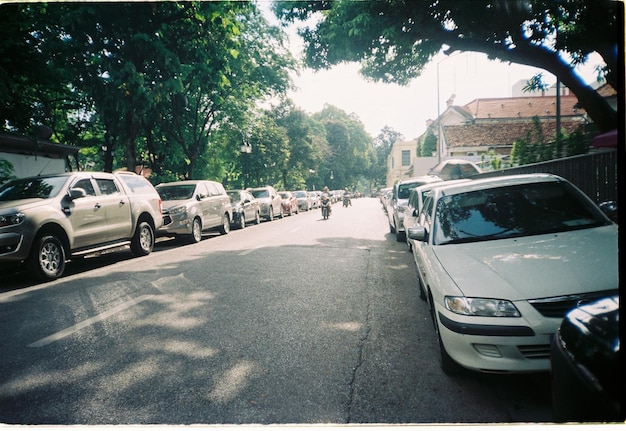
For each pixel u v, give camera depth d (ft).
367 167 305.32
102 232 28.04
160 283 22.21
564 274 10.20
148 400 9.75
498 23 30.09
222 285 21.56
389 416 8.98
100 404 9.59
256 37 74.49
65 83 43.50
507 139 120.57
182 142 66.85
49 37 39.37
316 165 183.42
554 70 31.89
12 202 23.62
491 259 11.57
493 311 9.89
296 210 96.94
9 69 32.35
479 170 69.26
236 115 82.33
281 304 17.87
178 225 39.73
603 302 6.20
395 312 16.63
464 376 10.88
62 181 26.43
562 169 33.40
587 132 41.55
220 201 49.37
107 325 15.19
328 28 37.29
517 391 10.07
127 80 40.40
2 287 22.13
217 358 12.14
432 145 199.72
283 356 12.25
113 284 22.12
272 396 9.89
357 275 24.03
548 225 13.41
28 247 22.16
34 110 37.65
